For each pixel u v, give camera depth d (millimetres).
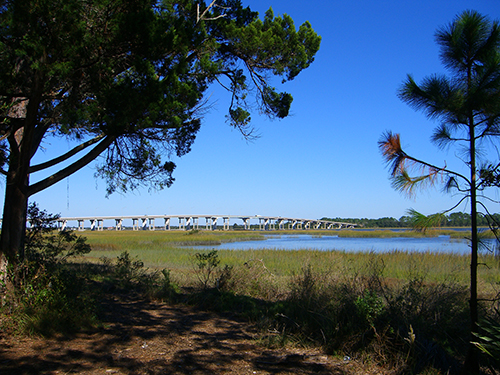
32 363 4035
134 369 4039
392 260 16219
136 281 9992
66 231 9852
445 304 5996
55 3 5086
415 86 4312
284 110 9422
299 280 7922
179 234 68125
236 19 9094
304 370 4203
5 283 5637
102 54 5926
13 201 6156
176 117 6113
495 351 3844
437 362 4309
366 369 4258
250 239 61375
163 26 5969
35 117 5707
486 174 3902
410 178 4328
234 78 9047
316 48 9320
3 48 5293
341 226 168250
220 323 6254
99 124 6160
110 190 8359
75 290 6418
